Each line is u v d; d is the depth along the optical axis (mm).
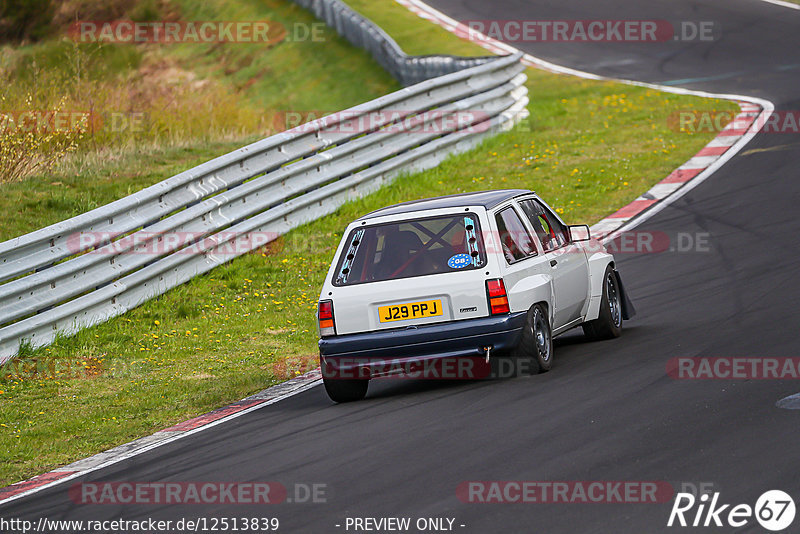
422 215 32125
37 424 35094
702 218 53688
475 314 30672
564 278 33656
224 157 55344
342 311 31500
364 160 65312
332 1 147500
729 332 33594
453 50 125250
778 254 44688
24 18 175125
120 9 171750
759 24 120938
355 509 21500
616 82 99250
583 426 25062
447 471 23109
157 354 43469
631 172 66250
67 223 45938
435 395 31047
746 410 24625
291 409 32656
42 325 44312
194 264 53312
